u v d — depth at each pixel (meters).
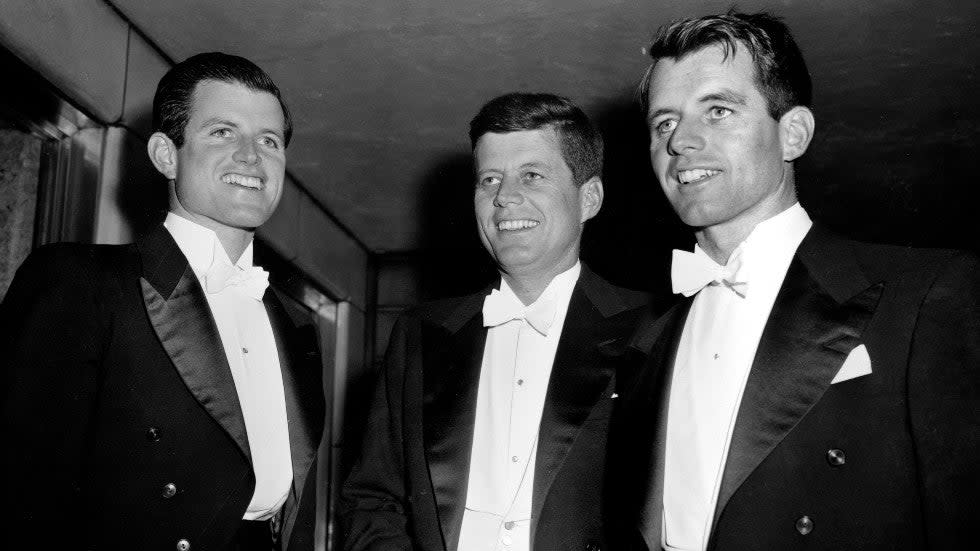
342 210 6.26
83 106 3.79
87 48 3.76
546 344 2.85
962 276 2.00
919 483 1.91
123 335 2.43
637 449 2.37
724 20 2.35
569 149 2.99
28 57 3.43
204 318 2.51
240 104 2.70
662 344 2.46
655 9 4.15
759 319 2.27
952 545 1.83
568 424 2.64
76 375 2.33
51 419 2.26
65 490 2.25
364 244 6.82
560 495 2.57
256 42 4.34
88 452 2.37
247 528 2.55
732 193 2.26
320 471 6.12
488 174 2.96
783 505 2.01
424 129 5.18
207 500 2.39
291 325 2.87
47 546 2.18
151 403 2.41
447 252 6.93
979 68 4.57
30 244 3.81
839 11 4.20
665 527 2.25
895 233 6.49
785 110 2.33
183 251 2.63
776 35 2.36
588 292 2.92
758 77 2.30
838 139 5.32
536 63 4.55
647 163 5.72
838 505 1.97
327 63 4.53
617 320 2.83
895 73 4.65
